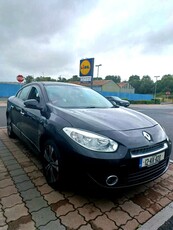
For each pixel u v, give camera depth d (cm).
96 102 331
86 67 1521
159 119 1098
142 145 206
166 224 190
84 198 223
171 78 8319
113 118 244
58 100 291
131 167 197
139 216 199
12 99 454
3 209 199
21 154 357
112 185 194
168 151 245
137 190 249
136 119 260
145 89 8456
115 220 191
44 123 250
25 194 227
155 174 228
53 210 201
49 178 244
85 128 205
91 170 189
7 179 262
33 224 180
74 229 176
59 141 213
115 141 198
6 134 505
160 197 236
